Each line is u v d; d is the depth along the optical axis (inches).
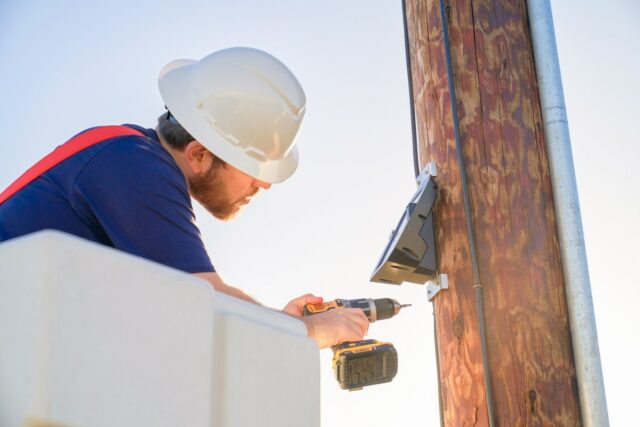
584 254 128.4
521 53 139.0
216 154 107.1
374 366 111.3
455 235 128.2
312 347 68.9
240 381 60.4
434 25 140.3
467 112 134.0
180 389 53.0
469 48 137.3
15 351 45.4
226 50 114.3
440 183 132.0
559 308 126.4
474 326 123.6
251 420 60.9
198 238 91.2
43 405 44.1
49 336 44.9
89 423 46.5
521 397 120.6
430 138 136.2
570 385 123.0
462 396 122.6
